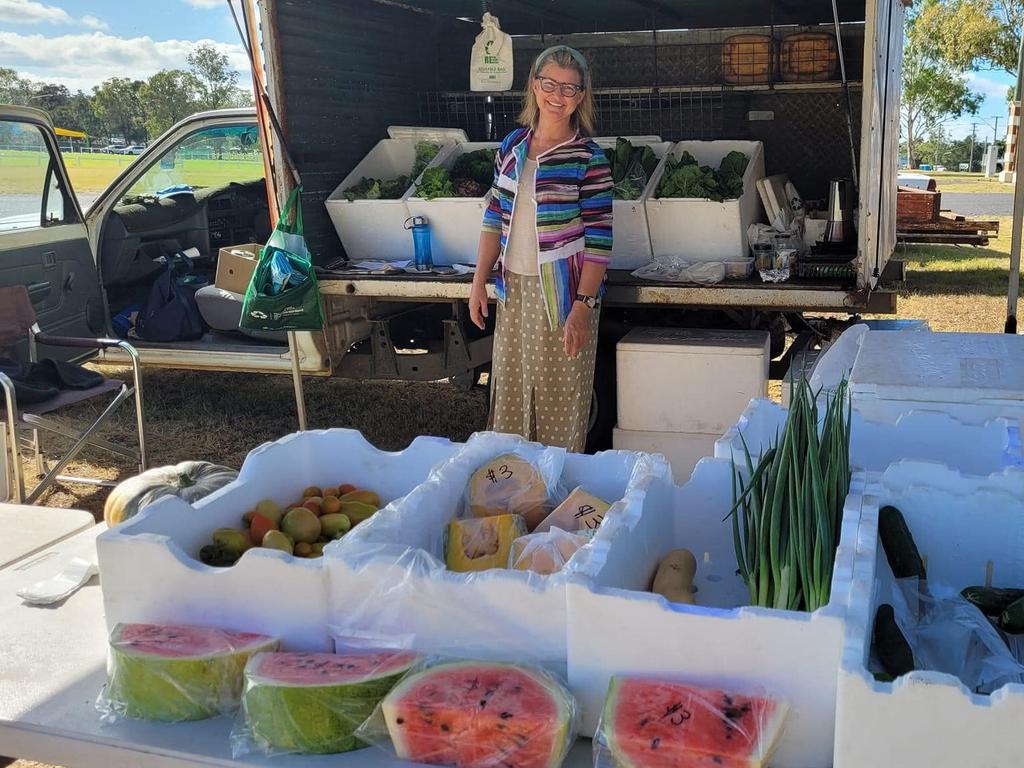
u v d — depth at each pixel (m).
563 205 3.57
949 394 2.19
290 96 4.61
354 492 2.13
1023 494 1.69
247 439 5.50
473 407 6.03
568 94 3.48
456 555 1.74
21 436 5.33
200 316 5.55
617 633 1.36
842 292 3.99
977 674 1.43
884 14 4.45
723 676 1.33
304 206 4.77
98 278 5.62
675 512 1.88
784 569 1.50
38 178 5.31
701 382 4.09
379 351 4.98
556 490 1.97
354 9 5.14
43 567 2.06
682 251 4.44
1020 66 4.38
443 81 6.25
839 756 1.21
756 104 5.73
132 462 5.15
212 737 1.46
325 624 1.55
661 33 5.86
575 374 3.79
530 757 1.32
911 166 42.72
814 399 1.72
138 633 1.57
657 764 1.25
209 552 1.81
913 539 1.74
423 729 1.35
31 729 1.50
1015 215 4.21
